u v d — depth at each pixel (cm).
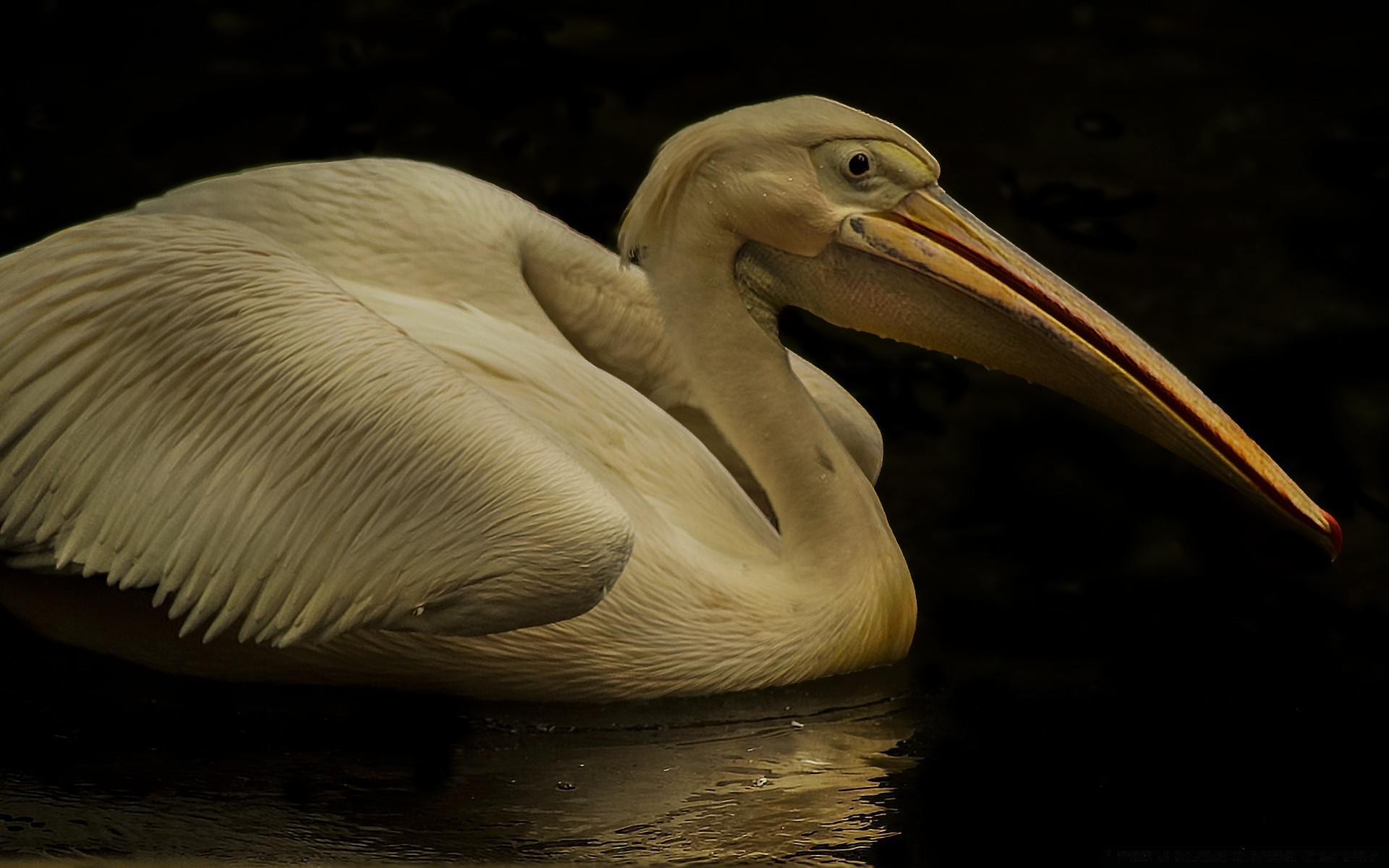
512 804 859
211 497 839
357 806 848
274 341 851
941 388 1436
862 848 837
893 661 1036
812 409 1014
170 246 866
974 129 1956
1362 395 1444
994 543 1211
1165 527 1250
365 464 843
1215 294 1617
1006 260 1000
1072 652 1070
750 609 975
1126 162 1895
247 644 916
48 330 850
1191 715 994
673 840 835
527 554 845
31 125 1772
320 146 1775
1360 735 976
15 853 786
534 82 1967
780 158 984
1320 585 1177
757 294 1017
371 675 942
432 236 1053
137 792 845
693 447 1058
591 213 1689
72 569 860
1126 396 999
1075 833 857
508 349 996
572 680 947
